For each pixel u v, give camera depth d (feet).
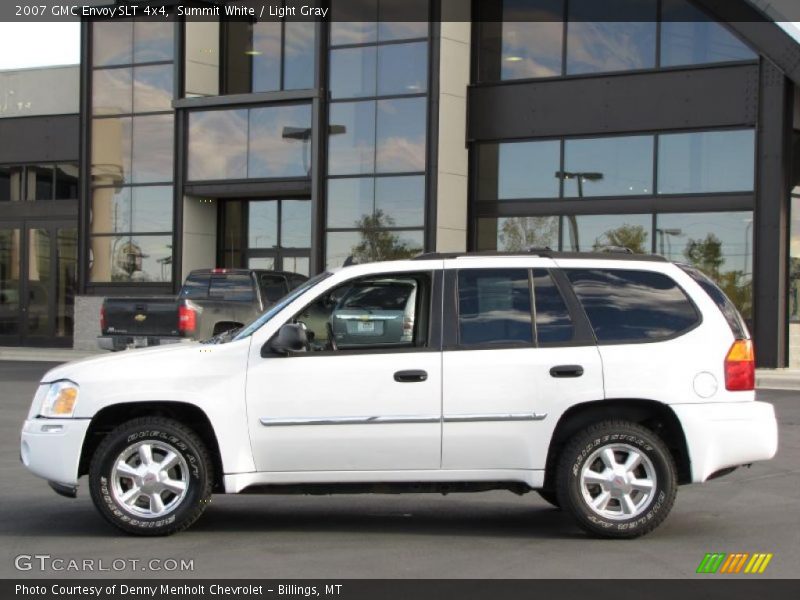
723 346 24.00
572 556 22.24
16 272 99.55
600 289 24.31
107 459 23.45
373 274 24.27
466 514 27.22
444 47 80.89
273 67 89.61
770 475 33.58
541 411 23.47
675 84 76.23
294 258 90.33
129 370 23.72
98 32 92.53
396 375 23.44
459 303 24.09
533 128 81.20
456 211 82.12
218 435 23.35
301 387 23.44
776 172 71.97
